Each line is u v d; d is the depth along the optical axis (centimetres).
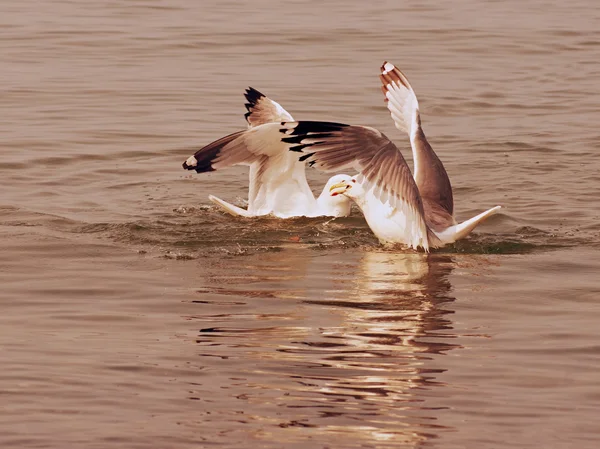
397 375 962
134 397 913
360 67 2656
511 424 869
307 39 2939
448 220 1399
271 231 1484
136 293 1193
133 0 3422
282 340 1045
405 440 839
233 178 1830
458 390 931
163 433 848
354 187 1423
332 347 1026
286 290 1205
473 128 2158
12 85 2430
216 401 905
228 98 2364
